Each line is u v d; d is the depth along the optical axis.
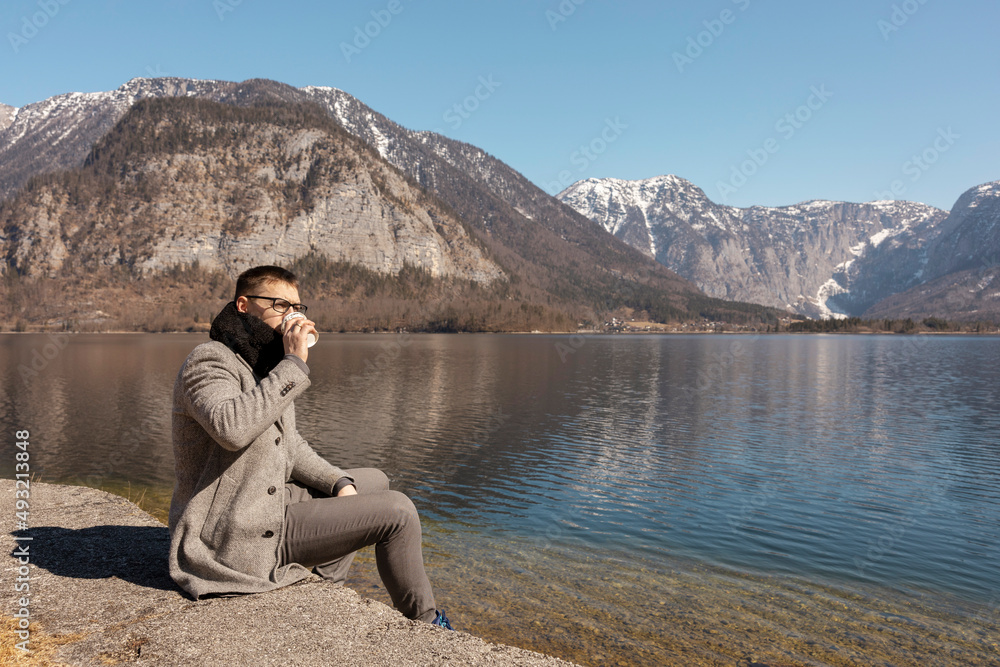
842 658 7.25
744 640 7.60
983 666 7.15
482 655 2.36
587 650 7.13
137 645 2.27
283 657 2.22
